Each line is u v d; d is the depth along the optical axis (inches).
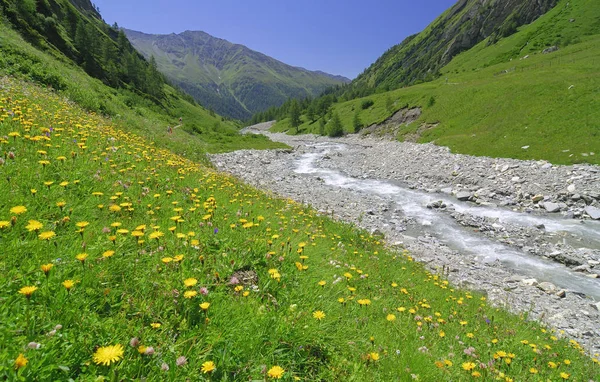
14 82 661.9
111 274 137.3
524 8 6378.0
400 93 4104.3
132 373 99.0
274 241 245.6
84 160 267.7
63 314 108.9
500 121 2044.8
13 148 231.1
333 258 323.3
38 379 85.7
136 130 866.1
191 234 189.6
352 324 182.5
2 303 105.6
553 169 1248.8
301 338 143.4
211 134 2512.3
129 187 255.6
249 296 164.1
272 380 115.2
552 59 3789.4
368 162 1876.2
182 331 125.3
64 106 594.6
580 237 799.7
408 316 244.8
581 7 5108.3
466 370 181.5
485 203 1066.7
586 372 239.0
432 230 860.6
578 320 453.1
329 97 6323.8
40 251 135.1
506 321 327.6
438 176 1393.9
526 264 671.1
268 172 1519.4
